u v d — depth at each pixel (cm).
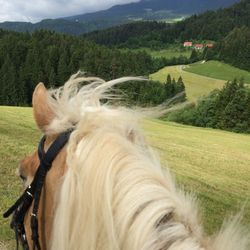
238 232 138
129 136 156
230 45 14925
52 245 144
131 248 121
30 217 168
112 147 140
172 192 135
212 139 4875
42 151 165
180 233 124
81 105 164
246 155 4062
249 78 13550
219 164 3216
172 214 128
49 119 169
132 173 133
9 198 1083
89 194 131
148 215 123
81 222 131
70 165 141
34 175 165
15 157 1630
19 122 3152
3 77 8181
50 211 155
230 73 14112
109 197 128
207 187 2238
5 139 2011
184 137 4434
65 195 138
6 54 9050
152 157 152
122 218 125
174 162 2872
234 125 6644
